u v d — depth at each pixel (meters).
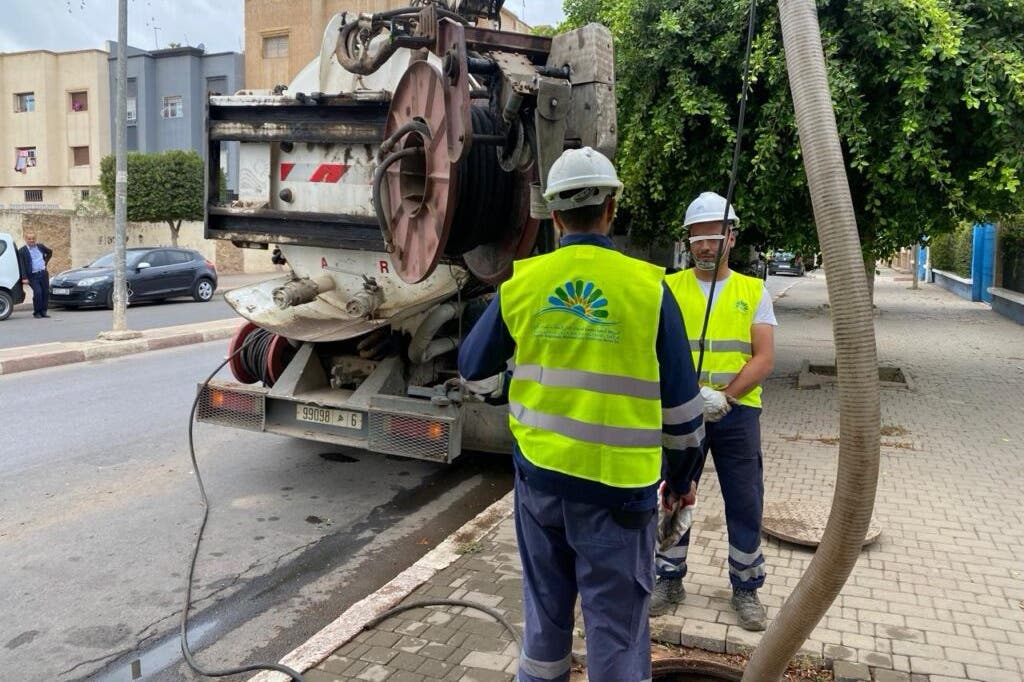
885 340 13.32
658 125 7.22
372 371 6.02
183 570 4.71
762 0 6.68
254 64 35.00
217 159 6.43
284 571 4.73
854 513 2.20
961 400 8.52
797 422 7.62
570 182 2.44
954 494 5.46
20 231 23.84
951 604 3.85
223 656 3.78
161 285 20.19
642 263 2.48
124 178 13.08
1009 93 6.55
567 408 2.44
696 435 2.51
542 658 2.58
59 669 3.64
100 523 5.42
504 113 3.74
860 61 6.76
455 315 6.03
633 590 2.45
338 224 5.85
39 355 11.23
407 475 6.57
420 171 4.14
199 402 6.21
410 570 4.27
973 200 7.21
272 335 6.38
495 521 4.98
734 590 3.66
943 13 6.34
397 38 4.16
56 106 42.59
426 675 3.32
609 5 8.13
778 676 2.51
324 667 3.38
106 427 7.94
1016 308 16.03
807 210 7.71
